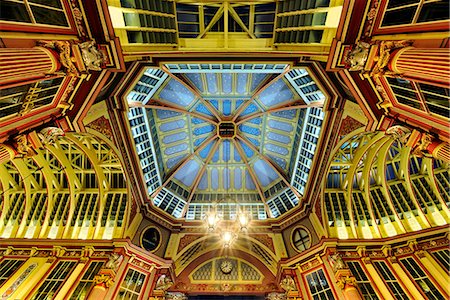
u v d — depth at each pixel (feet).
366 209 47.09
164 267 45.37
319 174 46.39
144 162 50.24
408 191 45.83
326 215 45.88
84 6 24.54
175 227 51.90
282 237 50.47
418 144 28.63
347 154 48.19
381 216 45.80
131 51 30.14
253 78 51.08
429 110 25.79
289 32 32.24
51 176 48.01
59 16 23.09
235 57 34.37
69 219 45.91
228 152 61.21
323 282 39.88
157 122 53.06
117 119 40.63
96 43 26.61
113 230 45.16
